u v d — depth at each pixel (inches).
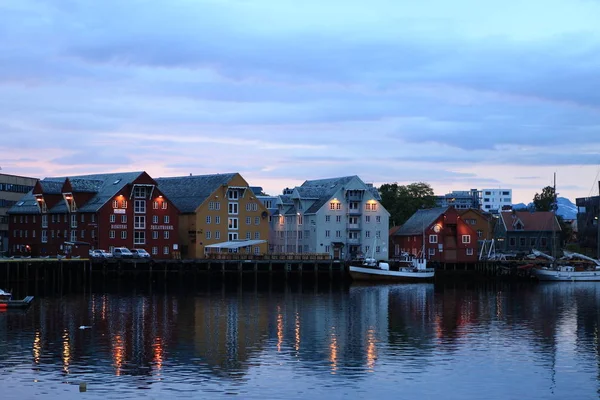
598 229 6939.0
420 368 2486.5
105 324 3262.8
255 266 5570.9
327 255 6003.9
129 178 5905.5
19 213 6328.7
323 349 2765.7
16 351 2672.2
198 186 6451.8
